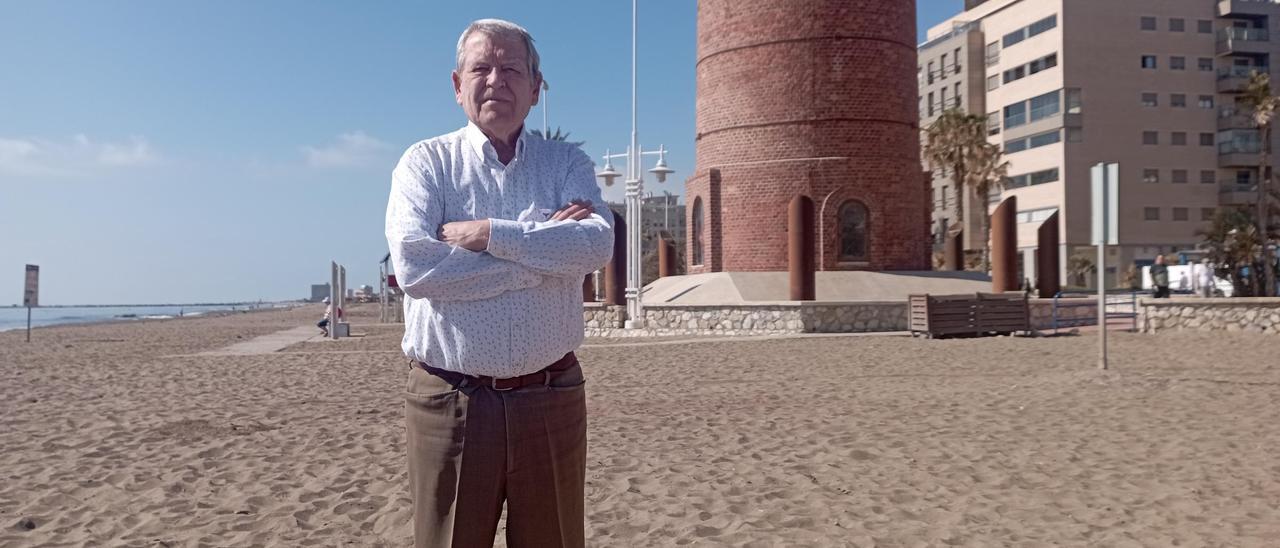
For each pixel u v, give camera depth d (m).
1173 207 66.19
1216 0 67.12
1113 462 6.90
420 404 2.84
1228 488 6.00
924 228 28.67
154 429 9.03
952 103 76.75
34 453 7.82
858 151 26.66
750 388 12.09
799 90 26.80
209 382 13.82
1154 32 66.19
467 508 2.78
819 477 6.56
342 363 17.16
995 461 7.02
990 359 15.58
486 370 2.75
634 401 11.01
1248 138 65.75
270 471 6.99
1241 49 65.75
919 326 21.25
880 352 17.38
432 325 2.79
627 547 4.94
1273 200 56.34
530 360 2.78
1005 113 71.50
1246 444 7.46
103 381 14.12
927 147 53.22
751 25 27.48
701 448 7.80
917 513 5.55
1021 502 5.77
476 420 2.78
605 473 6.82
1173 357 15.20
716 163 28.28
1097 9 65.56
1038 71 67.81
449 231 2.75
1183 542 4.84
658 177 25.27
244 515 5.67
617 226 26.77
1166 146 66.19
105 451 7.88
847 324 23.03
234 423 9.37
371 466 7.12
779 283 25.48
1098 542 4.88
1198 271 31.92
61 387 13.28
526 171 3.01
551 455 2.87
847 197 26.50
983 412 9.49
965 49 74.31
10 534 5.27
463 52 2.96
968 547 4.82
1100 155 65.31
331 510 5.77
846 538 5.03
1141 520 5.30
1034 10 68.00
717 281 26.06
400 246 2.73
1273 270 49.72
